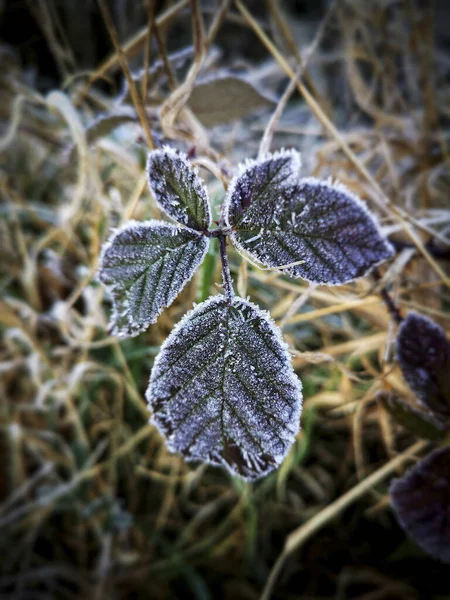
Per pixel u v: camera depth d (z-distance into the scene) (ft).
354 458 0.94
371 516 0.93
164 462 0.90
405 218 0.72
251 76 1.15
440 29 1.38
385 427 0.76
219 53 1.02
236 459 0.44
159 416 0.44
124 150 0.85
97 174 0.79
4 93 1.17
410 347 0.58
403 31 1.12
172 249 0.46
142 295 0.46
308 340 0.91
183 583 0.97
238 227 0.47
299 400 0.43
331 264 0.49
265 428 0.44
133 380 0.89
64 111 0.74
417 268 0.82
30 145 1.15
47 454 0.99
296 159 0.47
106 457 1.00
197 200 0.46
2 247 1.04
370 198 0.84
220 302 0.44
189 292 0.82
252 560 0.95
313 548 0.95
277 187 0.47
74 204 0.83
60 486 0.95
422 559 0.88
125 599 0.96
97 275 0.46
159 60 0.68
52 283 0.98
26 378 1.03
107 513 0.94
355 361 0.87
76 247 0.90
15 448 0.98
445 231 0.81
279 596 0.94
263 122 1.19
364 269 0.50
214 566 0.96
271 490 0.96
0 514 0.95
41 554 1.00
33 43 1.31
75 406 1.02
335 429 0.95
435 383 0.58
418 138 1.00
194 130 0.72
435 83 1.16
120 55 0.59
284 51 1.14
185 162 0.45
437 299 0.84
